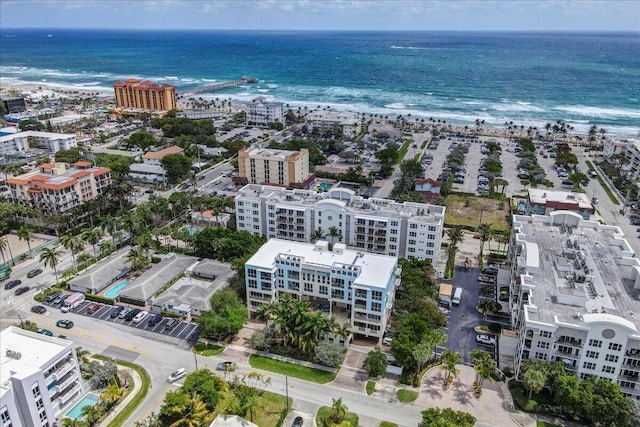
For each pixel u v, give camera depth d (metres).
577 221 163.38
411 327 127.44
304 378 123.06
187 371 125.12
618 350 106.75
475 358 117.44
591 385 106.56
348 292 139.00
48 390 107.25
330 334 134.25
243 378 117.38
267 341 130.75
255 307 148.25
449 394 117.44
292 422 108.81
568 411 106.44
